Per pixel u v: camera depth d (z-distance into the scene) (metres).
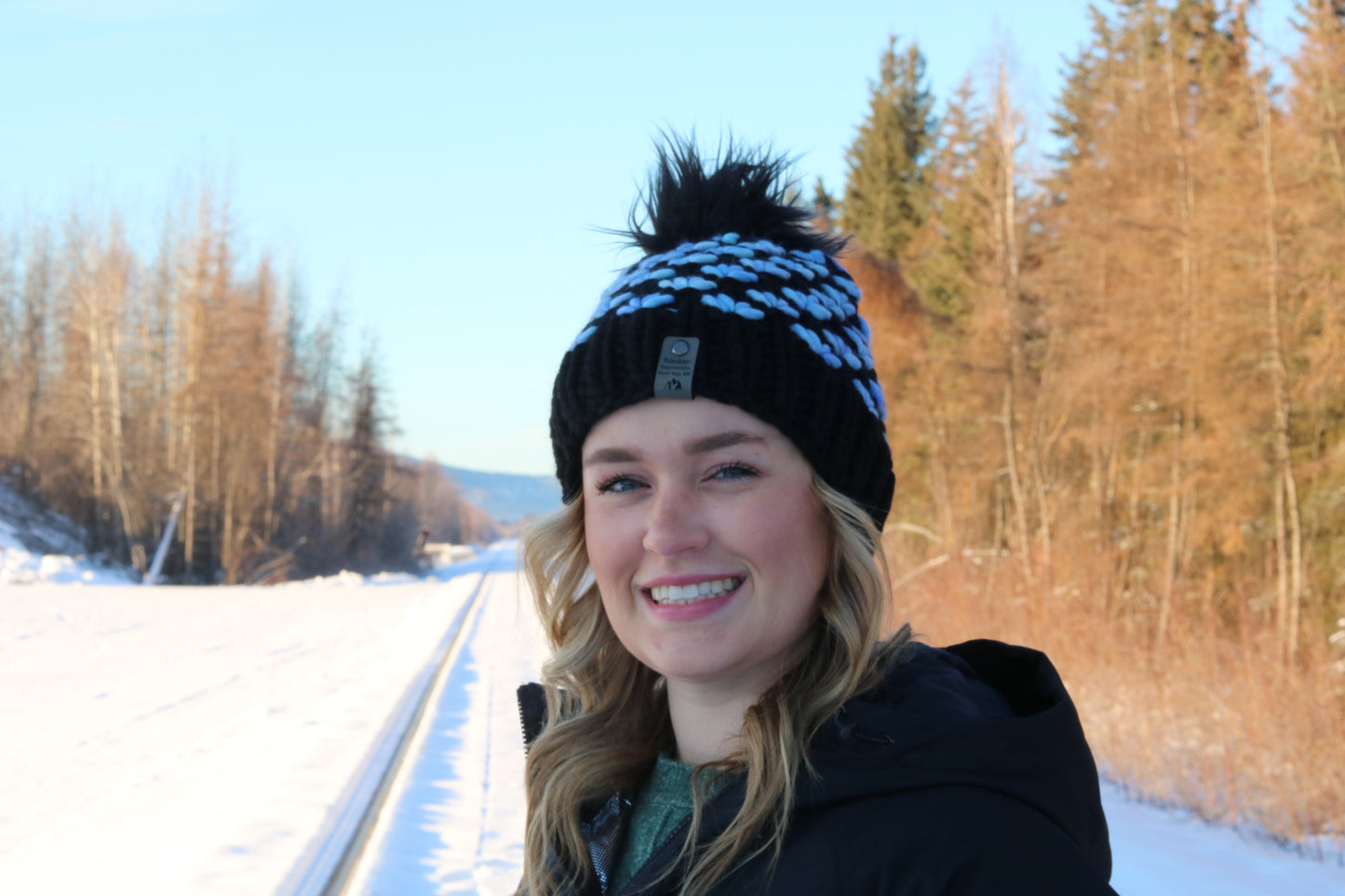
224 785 6.10
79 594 23.00
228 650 13.66
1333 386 14.77
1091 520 19.44
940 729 0.99
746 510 1.19
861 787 0.99
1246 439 15.95
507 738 7.57
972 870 0.92
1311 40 14.62
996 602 11.73
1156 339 17.33
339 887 4.32
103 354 40.16
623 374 1.21
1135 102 19.52
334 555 48.19
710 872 1.09
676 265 1.25
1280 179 14.98
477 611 20.02
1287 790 6.52
